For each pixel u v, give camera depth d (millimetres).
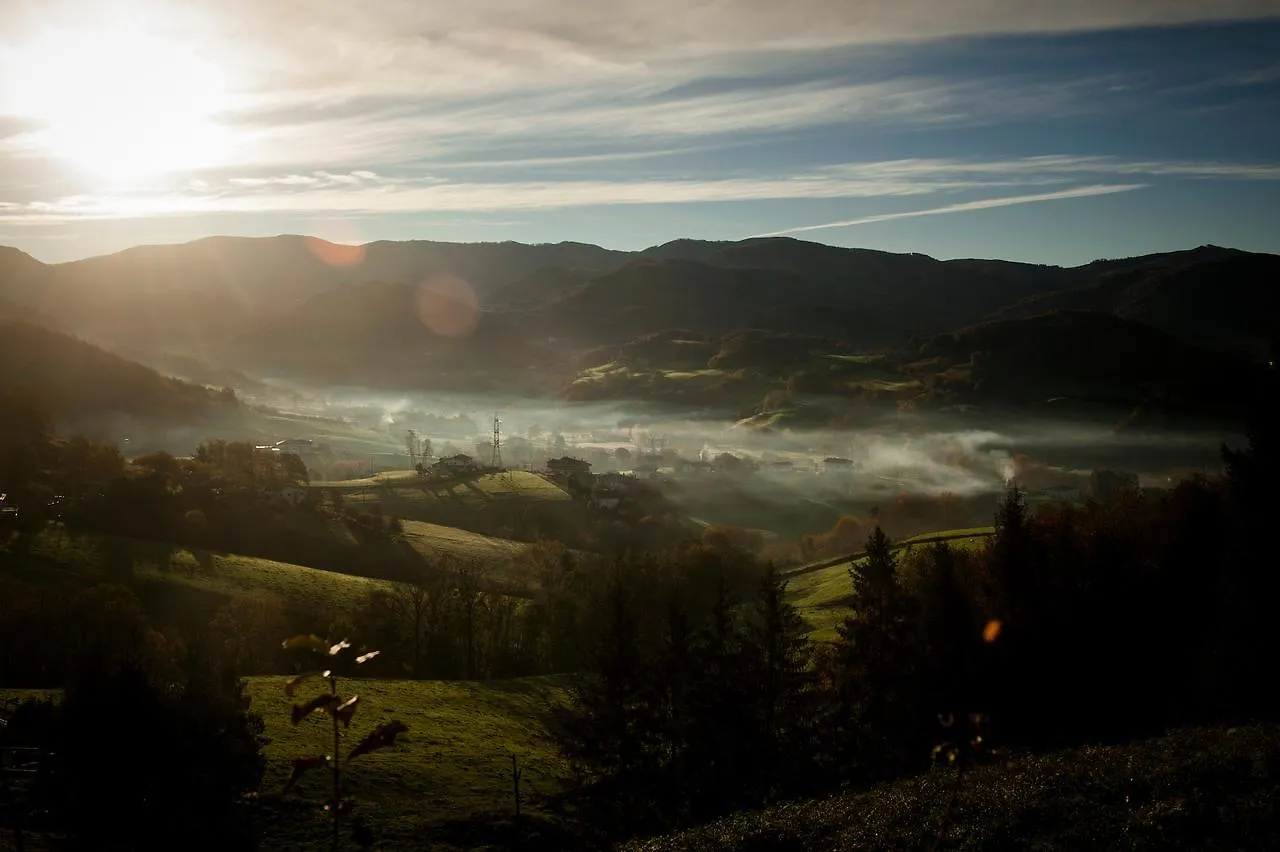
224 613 78312
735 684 42188
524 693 67312
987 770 27781
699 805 38906
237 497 117938
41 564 86250
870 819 25609
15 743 30609
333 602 90625
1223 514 46906
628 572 81938
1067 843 20516
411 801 40125
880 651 42594
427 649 81750
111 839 28438
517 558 114188
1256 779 21938
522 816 39094
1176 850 19094
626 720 41531
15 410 132375
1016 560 44031
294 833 35094
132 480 110750
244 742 34094
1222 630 41281
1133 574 44500
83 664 30312
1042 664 40531
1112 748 28344
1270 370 44906
